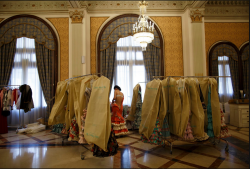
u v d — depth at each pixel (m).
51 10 5.63
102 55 5.65
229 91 6.00
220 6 6.04
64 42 5.60
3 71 5.44
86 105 2.89
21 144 3.52
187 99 2.85
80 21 5.36
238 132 4.34
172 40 5.70
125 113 4.61
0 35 5.51
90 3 5.70
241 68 6.04
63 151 3.07
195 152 2.94
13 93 4.76
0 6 5.58
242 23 6.00
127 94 5.61
